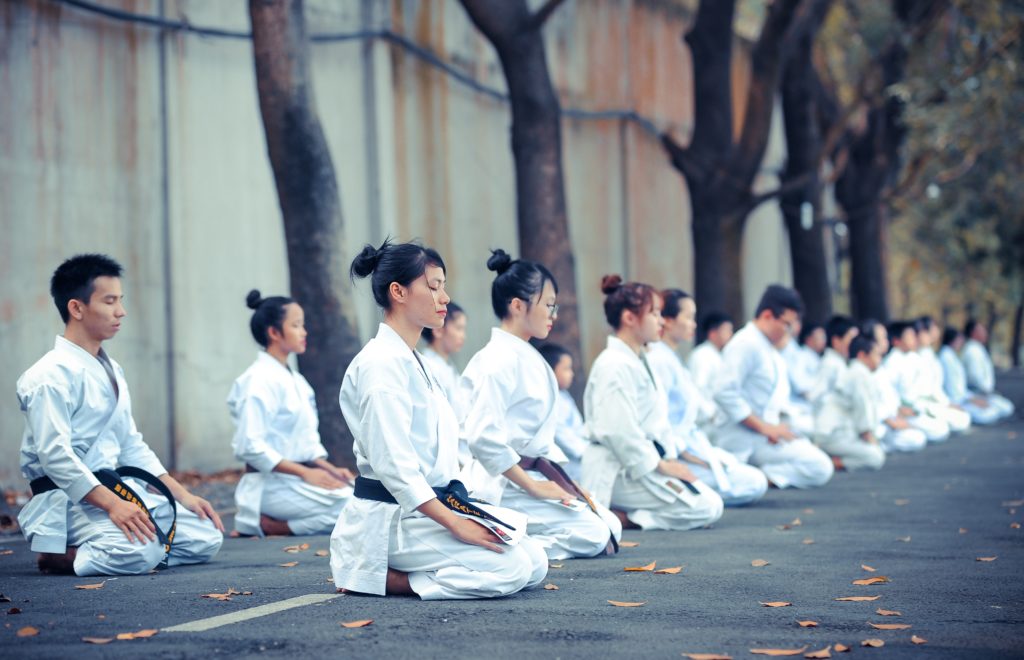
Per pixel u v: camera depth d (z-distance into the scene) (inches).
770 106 508.4
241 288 439.2
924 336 599.8
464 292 520.7
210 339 428.5
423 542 172.4
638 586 184.7
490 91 536.1
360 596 174.7
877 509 301.1
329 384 341.4
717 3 525.3
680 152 534.6
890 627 150.6
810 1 568.4
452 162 514.6
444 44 510.6
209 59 432.5
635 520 267.7
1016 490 342.3
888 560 213.0
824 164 860.6
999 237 936.3
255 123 446.0
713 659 132.3
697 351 393.4
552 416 217.5
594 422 263.6
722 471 302.2
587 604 167.9
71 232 388.2
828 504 315.3
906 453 491.5
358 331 350.6
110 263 210.4
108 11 400.2
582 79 603.5
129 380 402.6
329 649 137.9
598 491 266.1
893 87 650.2
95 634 148.9
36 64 379.6
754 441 360.2
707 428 364.8
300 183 339.9
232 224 437.1
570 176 596.4
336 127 458.6
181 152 421.7
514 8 403.5
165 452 413.4
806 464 358.9
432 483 173.9
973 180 854.5
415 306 171.9
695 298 541.6
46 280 380.5
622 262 623.5
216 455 429.4
